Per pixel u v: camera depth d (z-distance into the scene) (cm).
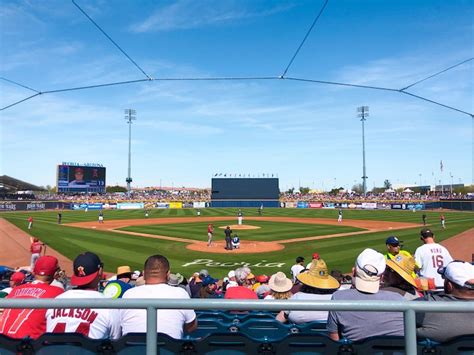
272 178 8138
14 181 9175
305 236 2905
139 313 326
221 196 8206
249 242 2600
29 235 2953
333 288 438
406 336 212
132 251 2192
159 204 8238
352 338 304
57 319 317
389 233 3025
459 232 3041
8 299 222
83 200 8481
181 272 1686
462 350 246
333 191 16000
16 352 263
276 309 211
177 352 256
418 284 478
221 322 409
